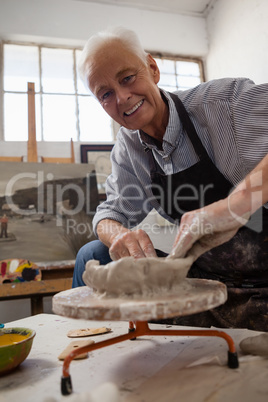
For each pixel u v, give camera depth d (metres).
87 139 3.77
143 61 1.29
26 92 3.64
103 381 0.80
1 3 3.49
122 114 1.34
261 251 1.34
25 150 3.50
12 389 0.79
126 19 3.88
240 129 1.26
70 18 3.67
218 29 3.94
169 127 1.38
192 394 0.70
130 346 1.03
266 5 3.18
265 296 1.31
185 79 4.23
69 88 3.79
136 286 0.78
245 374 0.76
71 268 3.28
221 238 0.85
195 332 0.85
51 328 1.29
